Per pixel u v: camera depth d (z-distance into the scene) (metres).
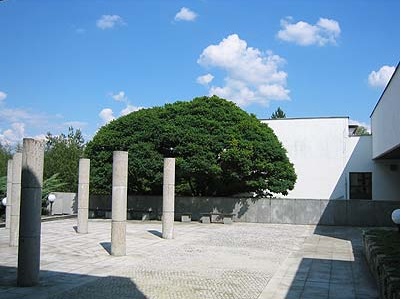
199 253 14.97
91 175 28.64
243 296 9.30
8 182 21.14
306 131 37.16
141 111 29.83
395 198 34.41
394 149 21.70
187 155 27.05
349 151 36.16
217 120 28.12
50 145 44.56
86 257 13.73
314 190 36.62
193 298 9.02
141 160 27.05
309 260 14.02
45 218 26.58
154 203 30.34
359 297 9.44
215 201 29.34
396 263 8.69
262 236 20.55
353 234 22.14
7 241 17.02
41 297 8.93
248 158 26.77
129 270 11.82
